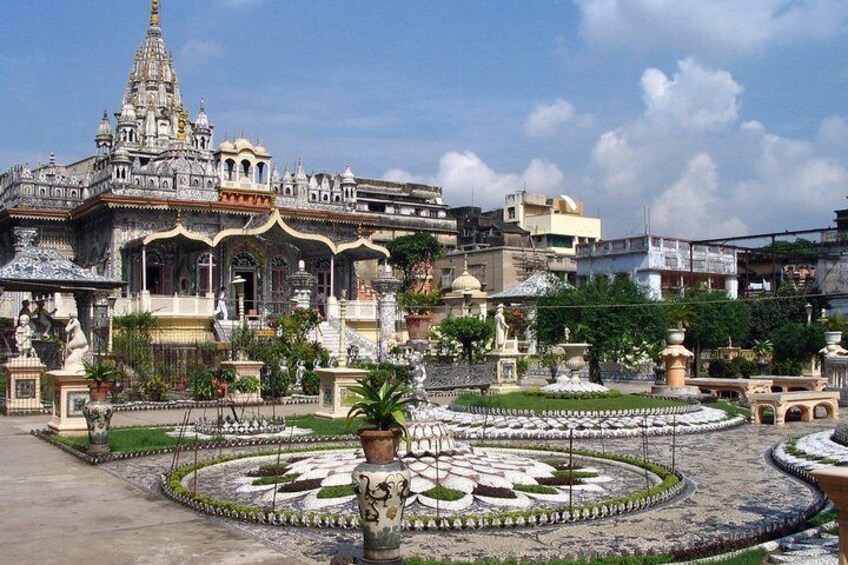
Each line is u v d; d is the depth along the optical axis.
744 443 19.53
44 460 16.56
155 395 29.25
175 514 11.64
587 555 9.52
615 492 13.14
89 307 33.81
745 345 54.91
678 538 10.36
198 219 51.00
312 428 21.22
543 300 38.41
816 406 26.09
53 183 54.75
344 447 17.86
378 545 8.22
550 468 14.52
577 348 25.50
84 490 13.45
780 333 41.50
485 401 23.70
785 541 10.29
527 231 87.44
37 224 53.72
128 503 12.41
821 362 40.19
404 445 13.48
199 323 42.81
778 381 30.69
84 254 53.69
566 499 12.38
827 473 6.75
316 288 54.56
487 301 50.16
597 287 37.97
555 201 101.50
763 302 55.09
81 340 20.72
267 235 48.69
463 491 12.20
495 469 13.52
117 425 22.72
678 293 53.50
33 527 10.89
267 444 18.83
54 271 32.00
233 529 10.74
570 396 23.89
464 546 9.95
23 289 32.94
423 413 14.12
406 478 8.32
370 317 49.31
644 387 38.06
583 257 64.06
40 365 26.12
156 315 40.47
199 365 31.77
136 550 9.73
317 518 10.79
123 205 48.25
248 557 9.43
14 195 55.06
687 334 42.66
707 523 11.22
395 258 76.81
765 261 72.44
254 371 29.75
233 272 51.28
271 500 12.18
